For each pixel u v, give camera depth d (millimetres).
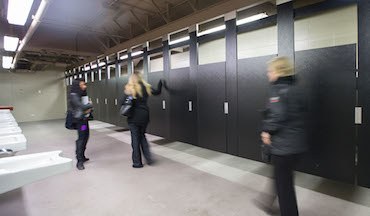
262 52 3305
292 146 1540
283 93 1572
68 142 4914
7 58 6500
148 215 1933
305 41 2846
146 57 5293
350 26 2488
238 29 3348
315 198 2162
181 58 4742
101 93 7723
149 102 5289
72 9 5086
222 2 3518
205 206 2057
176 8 4938
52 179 2750
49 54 8266
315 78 2529
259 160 3176
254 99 3184
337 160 2406
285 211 1600
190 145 4352
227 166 3109
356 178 2320
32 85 10164
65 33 6875
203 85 3932
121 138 5195
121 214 1958
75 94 3127
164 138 5062
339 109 2369
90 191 2416
